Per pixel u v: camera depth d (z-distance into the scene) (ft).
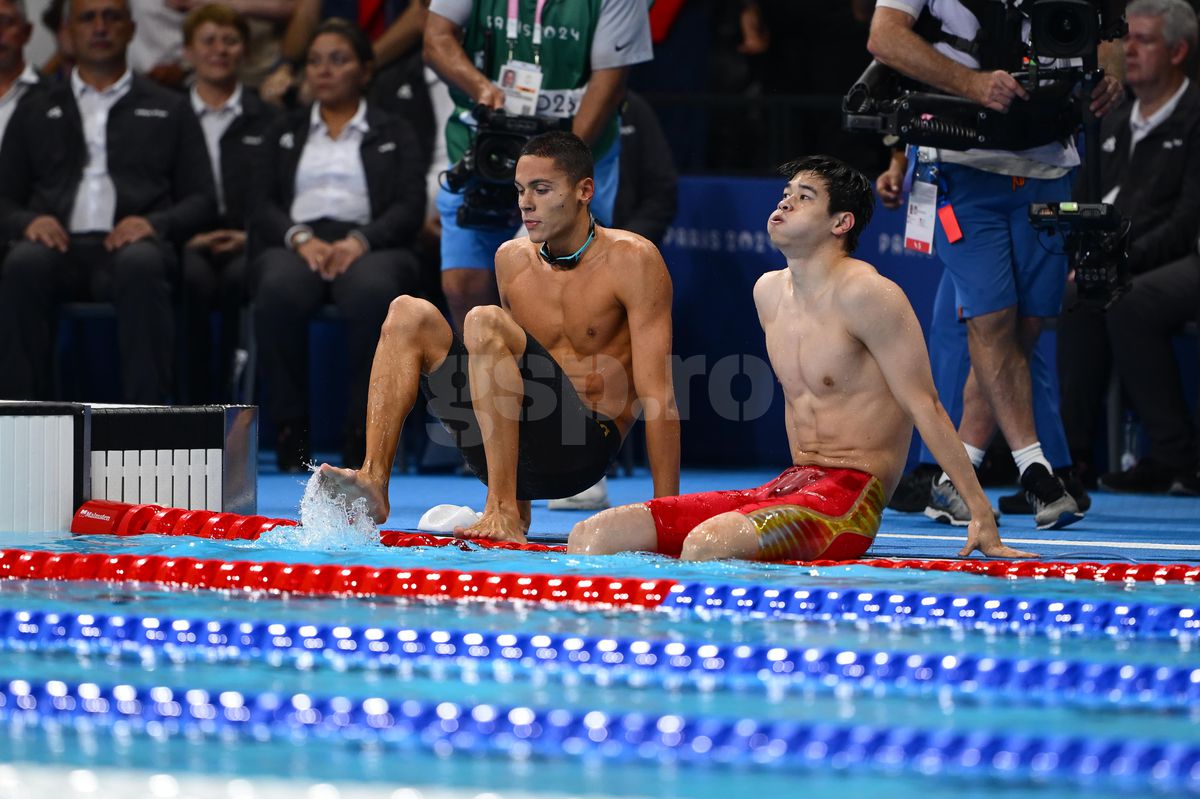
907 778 24.57
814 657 33.37
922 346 46.91
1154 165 83.10
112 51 93.40
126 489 54.08
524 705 28.45
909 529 62.69
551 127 68.28
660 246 94.68
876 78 61.98
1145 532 60.95
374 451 49.21
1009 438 63.46
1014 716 28.81
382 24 103.76
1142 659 33.53
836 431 47.98
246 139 97.04
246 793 22.57
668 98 97.66
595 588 41.06
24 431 51.60
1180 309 80.84
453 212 72.59
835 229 47.09
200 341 94.27
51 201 93.30
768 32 101.60
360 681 31.65
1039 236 62.23
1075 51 58.75
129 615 36.83
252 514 56.49
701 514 47.73
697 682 32.01
